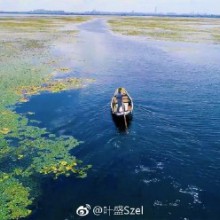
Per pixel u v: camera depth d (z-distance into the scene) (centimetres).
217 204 1544
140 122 2470
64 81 3612
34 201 1577
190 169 1834
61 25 12338
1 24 11744
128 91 3278
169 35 8531
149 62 4794
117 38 7975
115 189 1666
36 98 3020
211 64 4597
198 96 3091
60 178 1756
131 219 1452
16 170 1834
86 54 5447
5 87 3306
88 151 2045
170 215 1477
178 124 2434
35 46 6059
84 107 2812
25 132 2305
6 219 1453
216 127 2373
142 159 1945
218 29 10906
